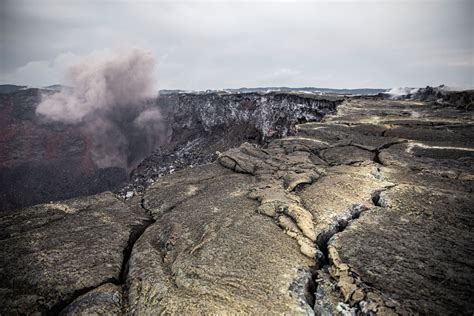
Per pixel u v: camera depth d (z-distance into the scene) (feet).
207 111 313.53
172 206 50.42
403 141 86.43
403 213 42.65
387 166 65.51
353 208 45.03
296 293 27.84
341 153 77.05
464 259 32.07
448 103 170.19
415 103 178.29
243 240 36.35
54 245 36.91
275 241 36.45
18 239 37.86
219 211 45.29
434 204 44.75
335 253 33.86
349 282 28.91
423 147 78.64
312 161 71.31
